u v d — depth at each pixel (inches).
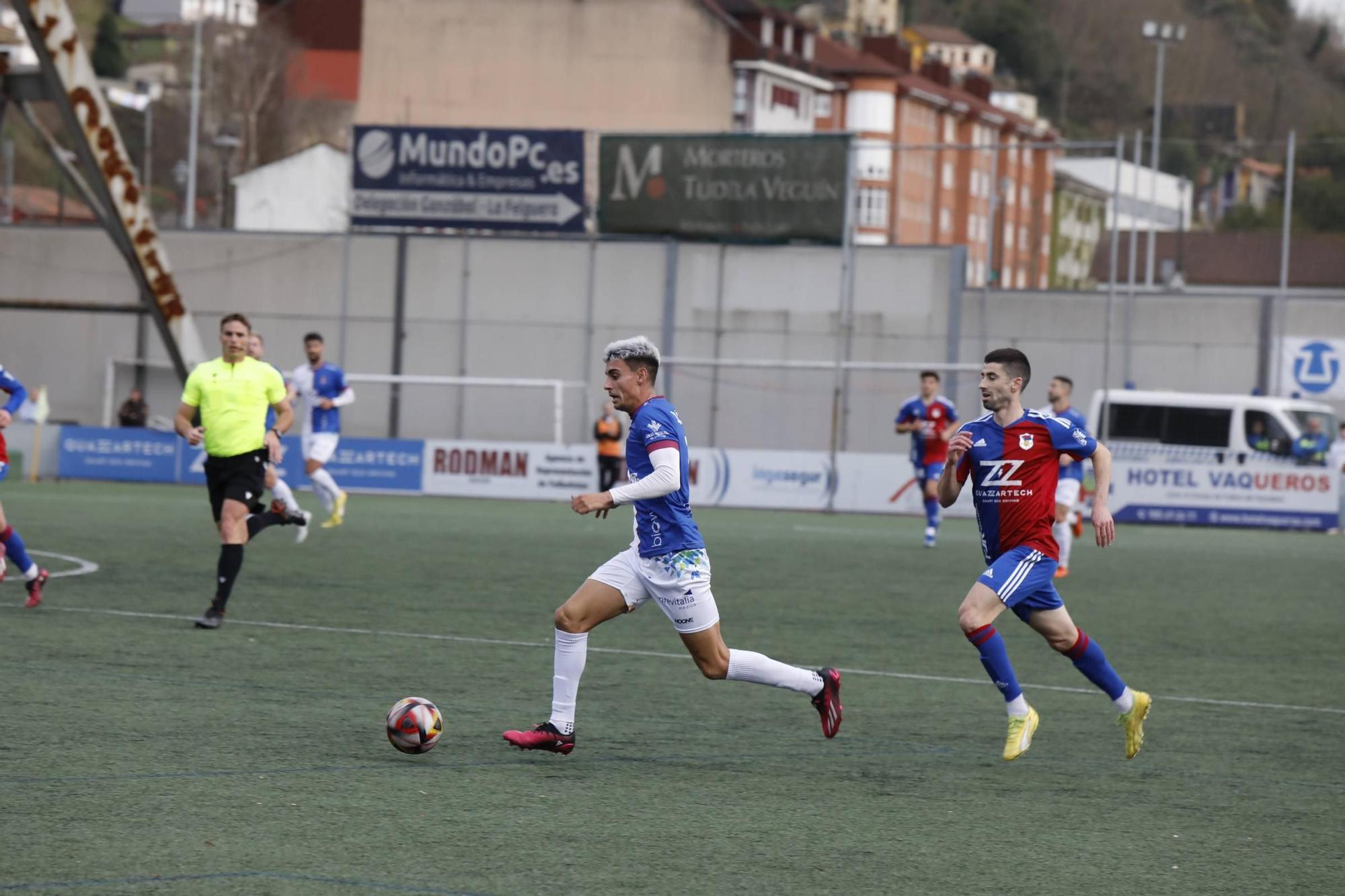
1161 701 816.9
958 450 642.8
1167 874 478.0
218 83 6127.0
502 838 488.4
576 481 2564.0
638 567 612.7
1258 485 2448.3
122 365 3437.5
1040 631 651.5
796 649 960.3
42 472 2723.9
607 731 673.0
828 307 3191.4
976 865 479.5
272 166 4960.6
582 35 5118.1
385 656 857.5
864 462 2544.3
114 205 2324.1
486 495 2596.0
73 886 420.8
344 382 1803.6
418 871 447.8
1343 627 1175.0
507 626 1000.9
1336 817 561.0
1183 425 2893.7
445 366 3351.4
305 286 3388.3
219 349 3420.3
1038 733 709.3
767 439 3228.3
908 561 1622.8
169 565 1295.5
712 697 767.1
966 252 3129.9
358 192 3223.4
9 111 6624.0
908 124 6648.6
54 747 588.1
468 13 5113.2
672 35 5098.4
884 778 601.9
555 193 3161.9
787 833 510.3
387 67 5147.6
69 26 2220.7
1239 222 7081.7
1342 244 5984.3
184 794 526.9
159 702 689.0
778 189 3011.8
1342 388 3112.7
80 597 1062.4
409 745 599.2
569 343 3299.7
